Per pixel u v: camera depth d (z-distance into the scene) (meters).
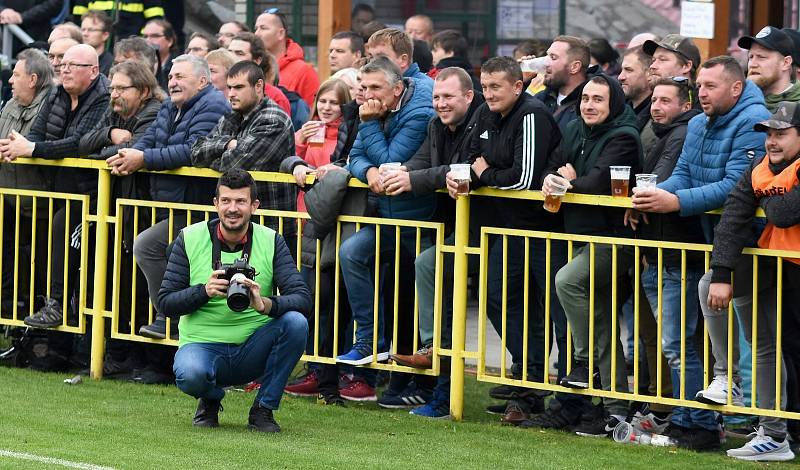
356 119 21.48
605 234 19.02
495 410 20.59
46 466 15.70
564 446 18.22
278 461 16.39
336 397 20.73
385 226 20.17
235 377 18.33
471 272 19.84
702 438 18.33
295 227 21.05
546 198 18.45
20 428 17.98
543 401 20.59
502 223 19.58
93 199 22.48
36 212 22.64
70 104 22.84
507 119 19.17
